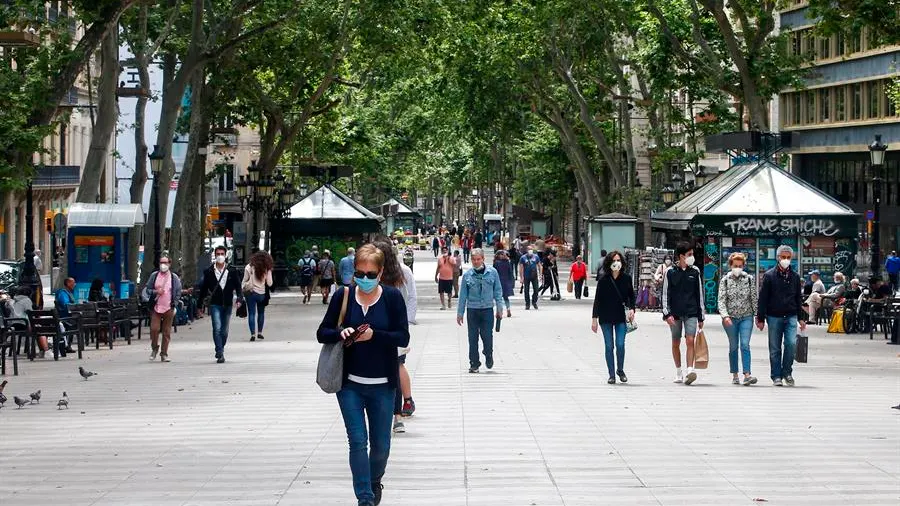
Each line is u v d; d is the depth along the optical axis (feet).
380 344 33.40
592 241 201.77
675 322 68.64
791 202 137.69
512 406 58.49
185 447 46.62
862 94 232.12
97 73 250.57
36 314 87.45
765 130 152.56
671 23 174.81
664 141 204.54
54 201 255.70
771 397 62.59
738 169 148.66
